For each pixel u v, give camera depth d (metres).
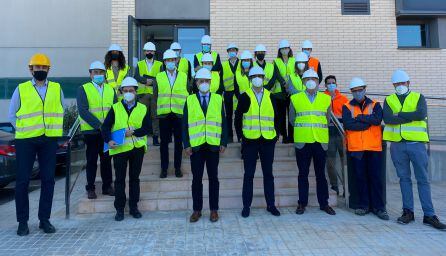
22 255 4.37
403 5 9.98
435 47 10.30
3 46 19.17
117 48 7.02
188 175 6.80
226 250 4.45
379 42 10.02
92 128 6.05
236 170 7.05
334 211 6.00
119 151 5.60
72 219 5.80
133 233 5.09
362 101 6.05
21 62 19.17
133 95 5.62
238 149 7.39
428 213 5.40
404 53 10.05
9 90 19.03
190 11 9.84
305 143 5.91
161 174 6.63
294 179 6.72
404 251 4.39
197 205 5.62
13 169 8.09
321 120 5.95
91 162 6.19
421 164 5.44
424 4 10.02
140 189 6.46
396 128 5.61
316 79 5.97
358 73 9.91
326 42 9.91
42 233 5.15
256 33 9.84
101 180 6.60
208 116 5.54
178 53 7.71
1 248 4.59
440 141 9.21
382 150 6.07
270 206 5.85
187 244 4.65
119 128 5.56
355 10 10.03
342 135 6.44
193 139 5.50
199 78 5.55
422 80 10.02
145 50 7.59
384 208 5.84
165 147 6.61
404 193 5.61
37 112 5.18
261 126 5.72
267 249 4.48
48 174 5.28
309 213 6.00
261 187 6.64
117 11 9.70
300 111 5.98
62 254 4.38
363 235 4.96
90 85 6.15
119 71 7.11
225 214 5.92
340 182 7.72
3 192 9.23
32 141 5.15
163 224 5.45
